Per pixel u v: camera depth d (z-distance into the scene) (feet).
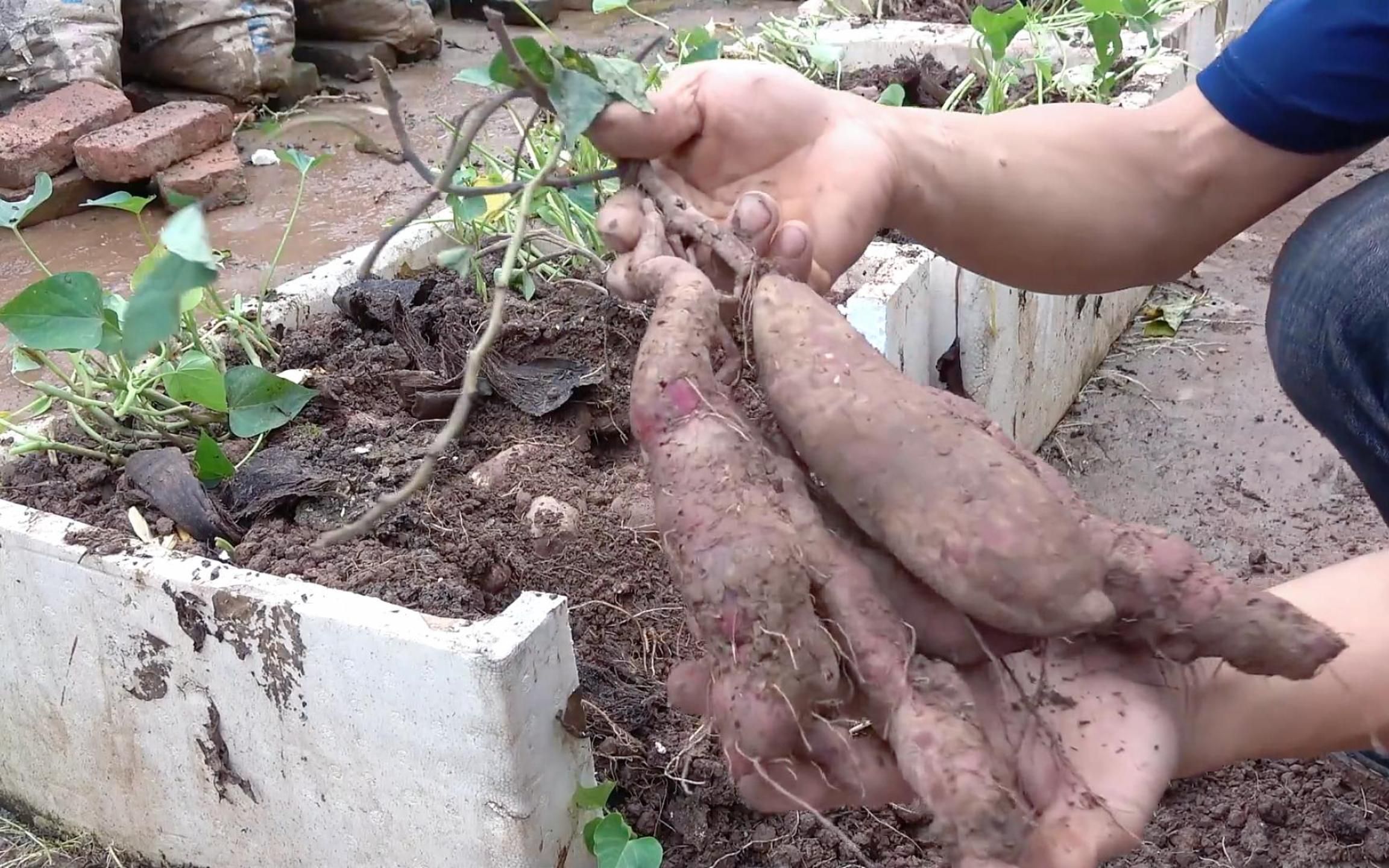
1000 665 2.86
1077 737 2.84
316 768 4.05
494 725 3.59
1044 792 2.72
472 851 3.86
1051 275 4.35
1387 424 4.35
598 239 6.30
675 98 3.63
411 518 4.64
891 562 2.89
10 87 12.22
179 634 4.10
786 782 2.76
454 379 5.52
